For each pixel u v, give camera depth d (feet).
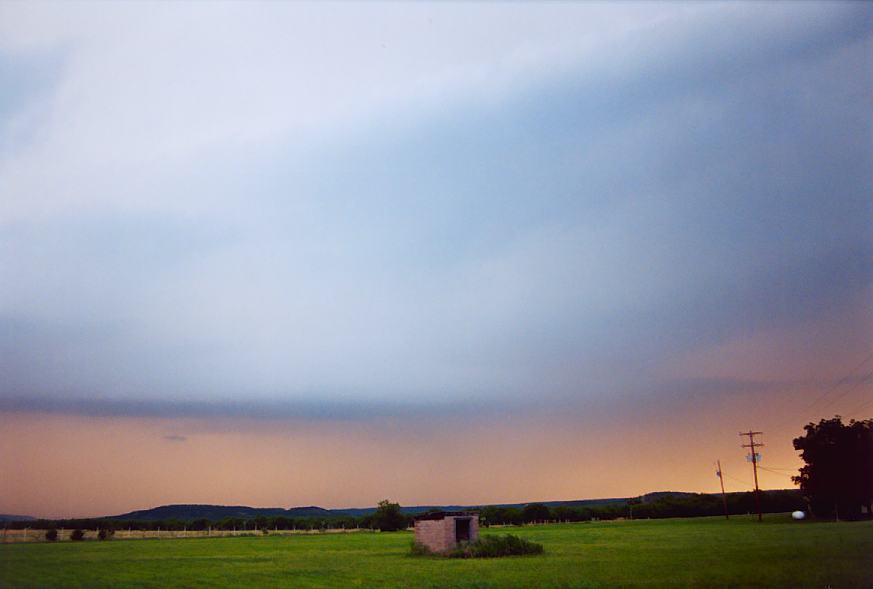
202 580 142.10
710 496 533.55
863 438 313.12
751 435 361.10
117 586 133.08
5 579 145.48
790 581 127.44
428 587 127.85
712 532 283.59
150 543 307.17
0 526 308.81
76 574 153.99
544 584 128.16
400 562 179.73
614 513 542.98
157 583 138.41
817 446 317.83
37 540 319.06
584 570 149.07
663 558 172.45
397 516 456.86
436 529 201.67
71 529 343.05
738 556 171.53
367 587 128.26
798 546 192.24
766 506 495.00
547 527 438.81
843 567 143.84
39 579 145.07
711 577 133.90
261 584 133.80
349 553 220.43
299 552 229.25
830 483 314.55
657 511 531.50
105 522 358.23
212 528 445.37
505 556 190.70
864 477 310.24
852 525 279.69
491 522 518.37
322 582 137.18
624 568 151.53
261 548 256.93
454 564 171.01
